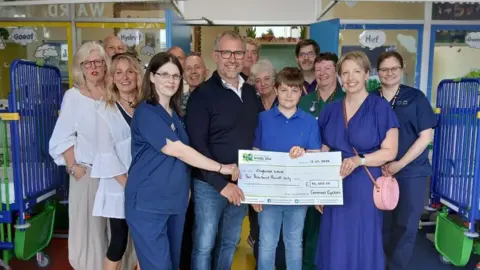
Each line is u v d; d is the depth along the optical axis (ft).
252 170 7.47
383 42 14.98
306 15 16.46
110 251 8.00
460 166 10.50
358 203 7.45
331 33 13.11
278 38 19.90
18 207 9.60
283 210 7.91
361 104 7.45
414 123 8.50
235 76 7.63
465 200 10.22
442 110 11.45
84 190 8.39
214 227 7.85
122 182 7.67
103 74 8.41
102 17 14.56
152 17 14.53
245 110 7.70
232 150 7.56
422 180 8.76
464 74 15.08
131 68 7.77
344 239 7.59
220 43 7.55
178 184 7.09
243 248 12.09
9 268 9.71
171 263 7.36
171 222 7.38
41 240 10.62
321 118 7.97
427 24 14.84
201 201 7.73
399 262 8.97
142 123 6.88
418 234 13.08
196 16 16.63
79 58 8.25
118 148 7.63
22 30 14.61
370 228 7.45
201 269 7.95
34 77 10.28
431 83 15.11
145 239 7.00
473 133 9.98
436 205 11.69
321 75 9.30
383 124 7.33
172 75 6.91
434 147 11.71
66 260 11.18
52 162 11.13
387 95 8.80
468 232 9.87
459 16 14.85
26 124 9.88
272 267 8.13
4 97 14.76
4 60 14.67
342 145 7.52
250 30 19.84
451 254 10.50
